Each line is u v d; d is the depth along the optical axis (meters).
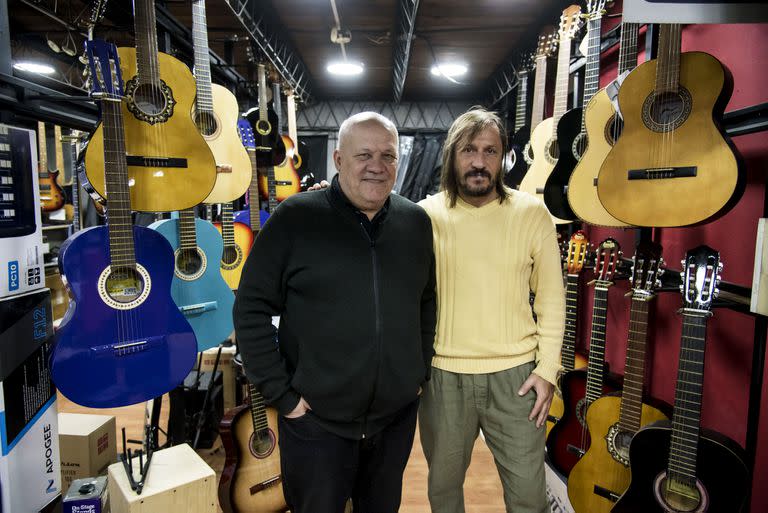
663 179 1.49
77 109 2.07
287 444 1.39
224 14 4.67
